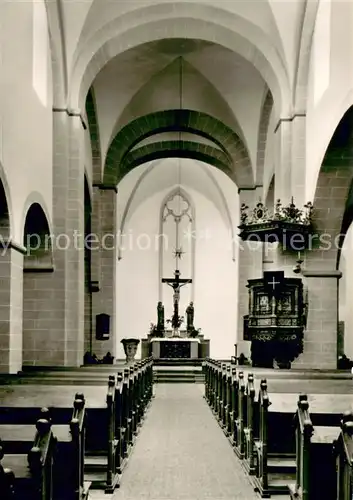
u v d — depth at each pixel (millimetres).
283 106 16797
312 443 5855
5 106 11602
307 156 16406
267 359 16531
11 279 12172
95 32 16438
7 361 12070
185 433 12219
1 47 11289
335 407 7023
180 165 33125
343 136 14070
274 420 7855
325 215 15914
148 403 16859
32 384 9562
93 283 25344
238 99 23109
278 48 16609
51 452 5082
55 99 16297
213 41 17500
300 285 16078
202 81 22953
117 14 16375
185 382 24109
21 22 12828
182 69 22406
